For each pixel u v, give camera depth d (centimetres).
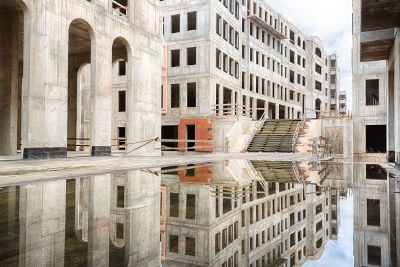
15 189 754
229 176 1100
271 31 5291
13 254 330
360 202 666
